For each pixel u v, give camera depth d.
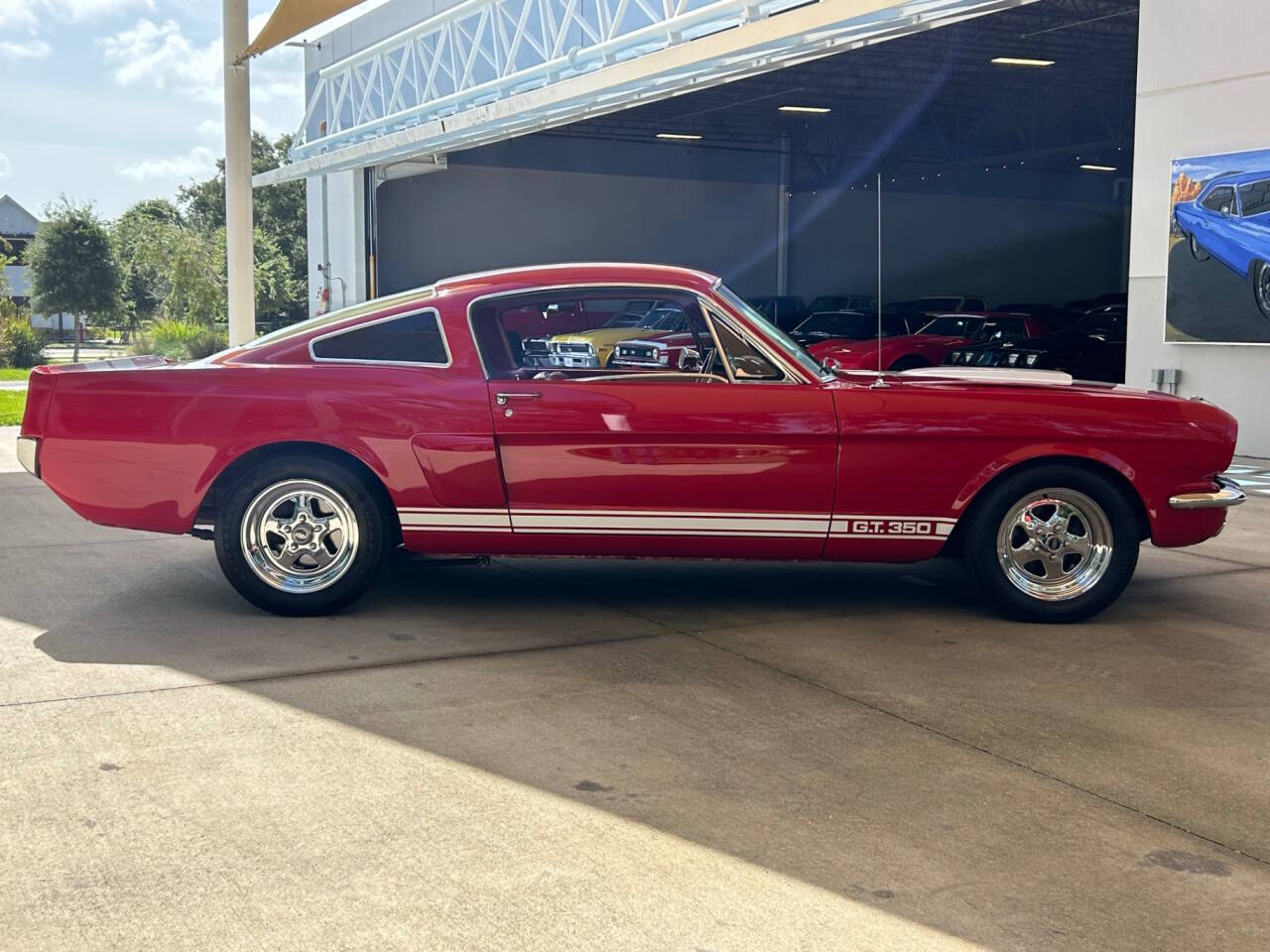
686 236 37.25
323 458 5.59
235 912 2.90
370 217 31.00
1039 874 3.17
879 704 4.54
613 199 36.16
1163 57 13.26
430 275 33.75
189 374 5.57
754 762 3.93
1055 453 5.62
